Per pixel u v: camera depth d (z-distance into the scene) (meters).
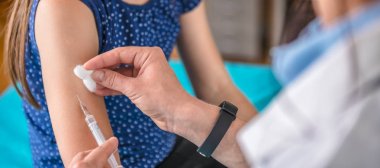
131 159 0.92
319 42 0.43
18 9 0.82
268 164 0.47
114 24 0.84
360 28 0.41
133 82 0.74
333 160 0.43
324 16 0.43
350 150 0.42
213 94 1.04
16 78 0.86
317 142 0.44
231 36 2.04
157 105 0.74
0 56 1.67
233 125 0.76
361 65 0.41
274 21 1.96
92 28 0.81
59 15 0.79
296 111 0.44
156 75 0.74
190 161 0.97
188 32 1.01
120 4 0.84
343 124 0.42
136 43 0.88
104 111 0.79
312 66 0.44
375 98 0.41
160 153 0.95
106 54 0.74
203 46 1.02
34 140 0.92
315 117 0.43
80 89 0.77
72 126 0.76
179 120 0.75
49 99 0.79
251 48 2.04
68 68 0.77
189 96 0.75
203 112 0.75
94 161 0.67
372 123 0.42
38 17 0.80
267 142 0.46
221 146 0.76
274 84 1.30
